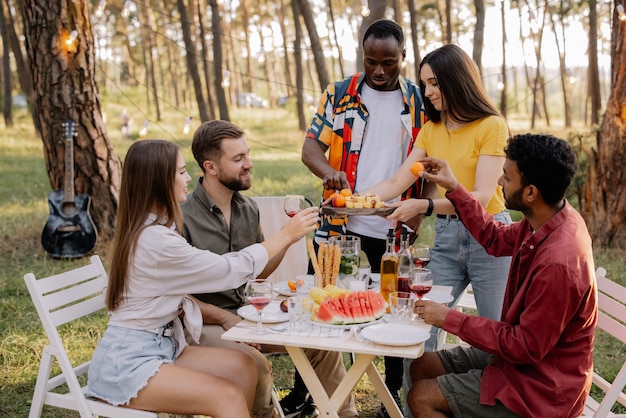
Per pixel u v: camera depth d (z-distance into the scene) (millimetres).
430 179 3096
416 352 2385
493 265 3422
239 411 2621
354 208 3084
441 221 3568
